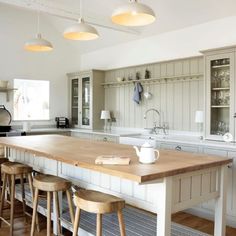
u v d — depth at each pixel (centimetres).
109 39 564
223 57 355
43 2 426
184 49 453
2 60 552
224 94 368
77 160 203
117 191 221
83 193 203
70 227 260
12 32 560
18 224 310
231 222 318
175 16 432
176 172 175
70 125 641
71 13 458
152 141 402
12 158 380
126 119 550
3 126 535
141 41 520
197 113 402
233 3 373
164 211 174
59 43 628
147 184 183
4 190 310
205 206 339
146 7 220
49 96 623
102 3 452
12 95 568
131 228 242
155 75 494
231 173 319
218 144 333
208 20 418
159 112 489
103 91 596
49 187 231
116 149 261
